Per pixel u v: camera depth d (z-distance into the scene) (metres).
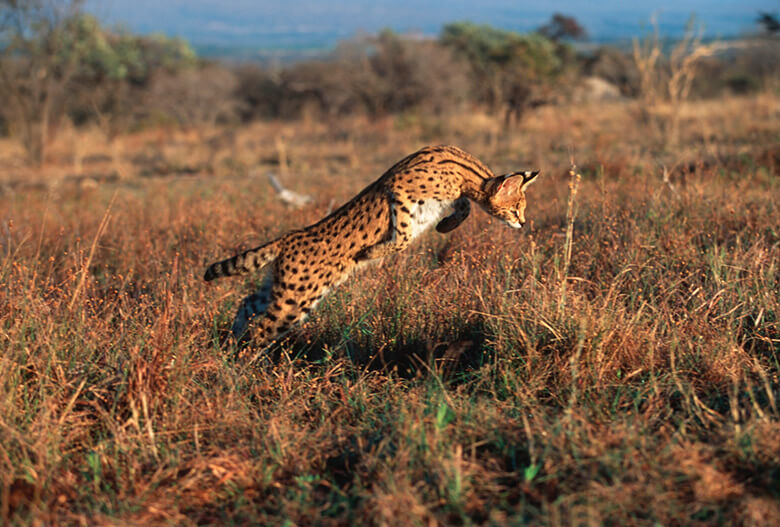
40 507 3.80
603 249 7.40
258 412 5.00
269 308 6.12
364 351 5.88
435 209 6.12
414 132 26.44
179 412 4.67
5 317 5.57
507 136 23.56
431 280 6.80
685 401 4.59
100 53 37.16
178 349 5.13
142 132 36.56
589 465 3.88
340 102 38.16
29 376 5.21
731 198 8.80
